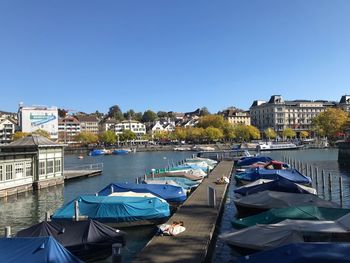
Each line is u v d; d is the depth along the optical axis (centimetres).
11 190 4634
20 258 1405
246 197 3003
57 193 4844
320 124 15788
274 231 1803
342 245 1352
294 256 1297
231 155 9788
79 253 1966
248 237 1823
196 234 2317
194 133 19762
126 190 3544
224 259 2191
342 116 15238
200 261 1841
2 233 2898
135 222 2773
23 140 5244
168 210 2914
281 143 16175
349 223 1853
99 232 2062
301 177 4734
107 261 2062
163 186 3622
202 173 5434
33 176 5094
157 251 1991
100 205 2781
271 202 2767
